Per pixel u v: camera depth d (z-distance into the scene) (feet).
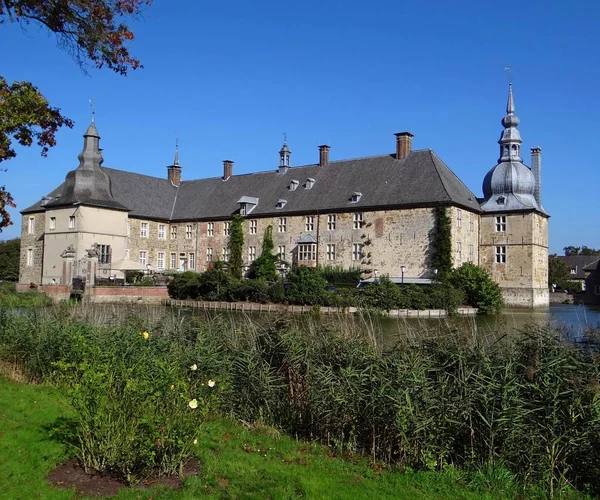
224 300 134.51
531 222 148.25
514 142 156.66
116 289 135.03
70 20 37.60
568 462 26.30
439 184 141.90
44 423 30.86
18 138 39.24
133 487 22.68
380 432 29.78
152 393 24.41
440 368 30.19
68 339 43.37
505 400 26.94
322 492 23.59
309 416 33.68
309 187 167.53
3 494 21.95
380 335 41.91
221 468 25.45
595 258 292.20
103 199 164.55
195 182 201.98
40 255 174.19
